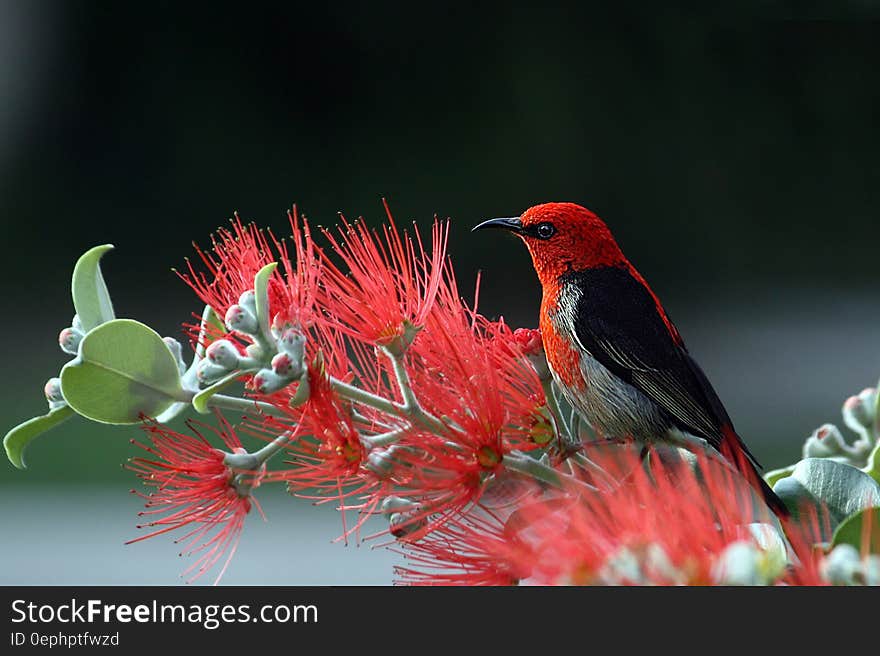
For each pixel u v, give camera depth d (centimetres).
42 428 336
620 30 2559
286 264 340
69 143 2591
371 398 333
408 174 2572
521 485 336
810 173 2416
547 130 2533
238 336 348
